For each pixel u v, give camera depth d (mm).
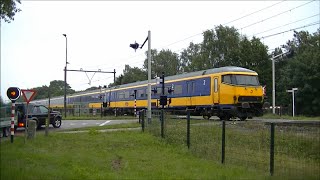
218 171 11891
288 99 63250
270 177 10609
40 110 27984
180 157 14922
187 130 16891
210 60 71188
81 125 31438
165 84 37875
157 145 17953
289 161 11430
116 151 16297
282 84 65125
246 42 67312
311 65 58750
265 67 66875
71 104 67688
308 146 11484
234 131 16312
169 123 19844
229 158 13469
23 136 22906
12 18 18922
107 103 55594
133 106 47312
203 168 12484
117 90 52500
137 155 15289
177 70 95812
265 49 66875
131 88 48000
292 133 12305
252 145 14469
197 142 16672
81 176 10852
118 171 11914
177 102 35250
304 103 60625
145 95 43906
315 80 58875
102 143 18328
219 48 71375
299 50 75312
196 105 32094
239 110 27500
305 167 10703
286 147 12445
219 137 16422
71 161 13555
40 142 18750
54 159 13938
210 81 30172
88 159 14078
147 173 11594
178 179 10680
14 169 11680
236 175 11211
